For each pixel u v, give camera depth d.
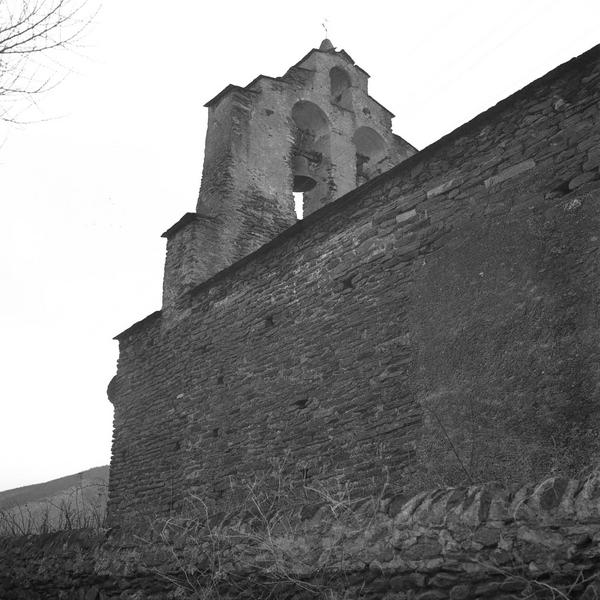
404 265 7.61
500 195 6.85
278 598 4.71
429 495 4.23
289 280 9.22
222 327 10.21
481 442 6.17
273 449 8.53
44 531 9.34
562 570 3.38
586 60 6.49
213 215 12.36
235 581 5.02
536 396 5.89
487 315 6.52
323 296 8.58
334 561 4.44
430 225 7.47
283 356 8.88
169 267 12.03
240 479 8.86
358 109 14.95
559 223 6.20
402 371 7.21
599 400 5.45
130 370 12.20
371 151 15.16
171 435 10.52
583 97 6.45
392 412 7.17
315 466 7.85
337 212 8.78
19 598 7.95
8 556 8.55
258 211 12.66
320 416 8.02
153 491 10.48
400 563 4.09
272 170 13.20
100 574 6.55
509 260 6.51
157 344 11.67
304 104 14.38
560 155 6.44
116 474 11.52
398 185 8.03
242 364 9.56
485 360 6.39
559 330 5.89
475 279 6.75
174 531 5.96
